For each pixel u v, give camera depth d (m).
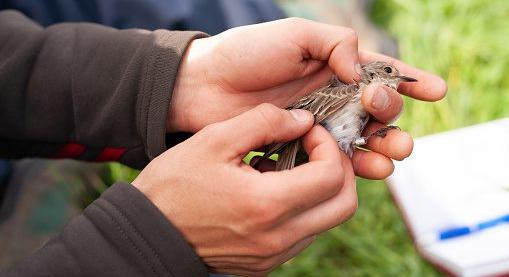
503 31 0.99
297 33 0.63
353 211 0.57
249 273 0.58
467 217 0.68
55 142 0.67
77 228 0.54
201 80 0.65
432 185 0.71
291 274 0.81
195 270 0.54
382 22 1.00
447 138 0.74
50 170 0.81
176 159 0.55
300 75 0.65
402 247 0.83
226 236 0.54
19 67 0.65
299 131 0.57
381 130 0.62
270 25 0.63
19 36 0.67
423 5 1.01
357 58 0.63
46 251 0.55
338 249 0.83
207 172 0.54
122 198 0.54
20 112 0.66
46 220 0.77
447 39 0.98
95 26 0.67
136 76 0.63
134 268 0.54
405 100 0.92
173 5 0.78
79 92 0.65
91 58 0.65
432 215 0.69
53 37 0.66
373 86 0.60
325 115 0.62
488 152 0.72
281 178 0.53
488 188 0.69
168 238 0.54
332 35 0.63
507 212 0.68
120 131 0.64
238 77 0.64
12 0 0.76
